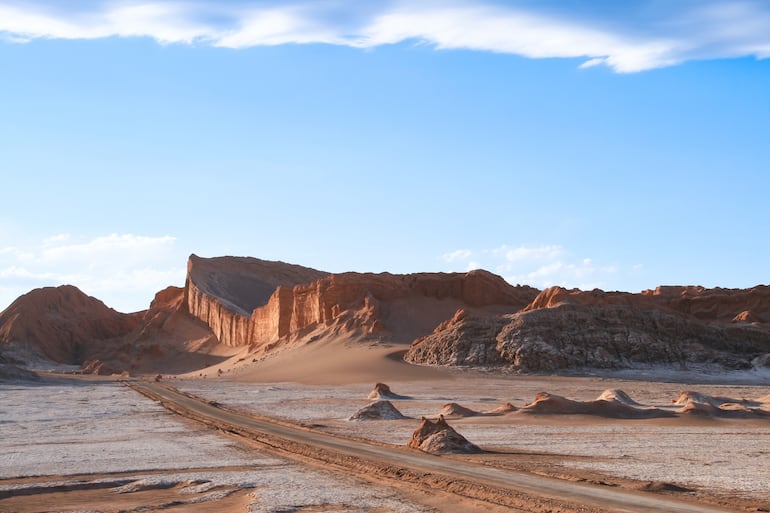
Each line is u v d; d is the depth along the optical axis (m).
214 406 88.12
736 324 171.75
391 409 71.31
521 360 150.88
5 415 76.88
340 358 170.00
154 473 37.56
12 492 33.25
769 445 47.81
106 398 105.44
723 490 29.73
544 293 181.00
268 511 27.02
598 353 154.25
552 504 26.47
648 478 33.03
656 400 97.88
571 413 69.88
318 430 59.22
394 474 35.09
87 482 35.09
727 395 108.25
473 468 36.16
